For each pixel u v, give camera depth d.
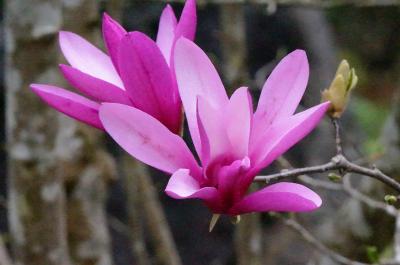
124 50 1.15
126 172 1.92
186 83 1.14
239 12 1.99
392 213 1.52
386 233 1.92
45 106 1.57
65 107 1.15
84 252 1.83
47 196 1.59
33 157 1.58
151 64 1.15
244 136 1.13
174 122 1.17
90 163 1.84
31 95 1.57
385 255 1.88
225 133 1.13
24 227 1.60
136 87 1.15
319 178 2.38
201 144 1.13
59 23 1.57
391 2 1.85
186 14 1.16
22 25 1.56
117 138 1.12
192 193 1.11
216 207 1.13
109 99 1.16
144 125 1.12
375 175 1.22
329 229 1.99
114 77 1.19
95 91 1.16
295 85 1.15
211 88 1.14
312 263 2.01
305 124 1.12
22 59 1.57
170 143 1.13
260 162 1.13
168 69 1.15
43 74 1.57
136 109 1.12
